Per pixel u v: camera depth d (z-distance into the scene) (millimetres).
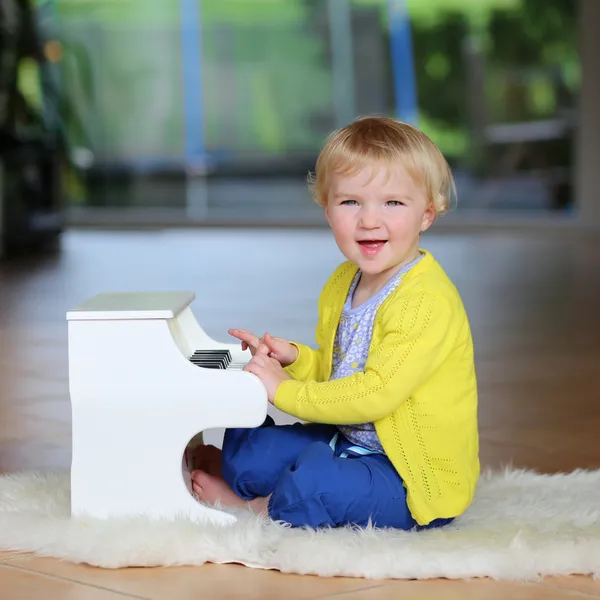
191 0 9047
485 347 3932
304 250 7582
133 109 9219
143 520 1786
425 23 9008
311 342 3934
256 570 1672
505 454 2453
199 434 2166
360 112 9094
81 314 1795
